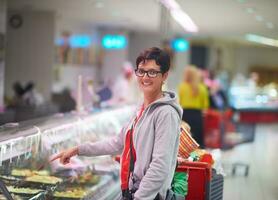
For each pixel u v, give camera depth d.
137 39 16.14
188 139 3.34
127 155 2.57
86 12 10.66
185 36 17.16
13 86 10.06
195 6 8.62
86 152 2.93
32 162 3.57
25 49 10.88
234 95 16.77
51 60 10.81
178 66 17.78
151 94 2.56
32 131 3.40
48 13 10.74
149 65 2.52
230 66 23.91
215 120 8.61
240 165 7.57
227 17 10.32
